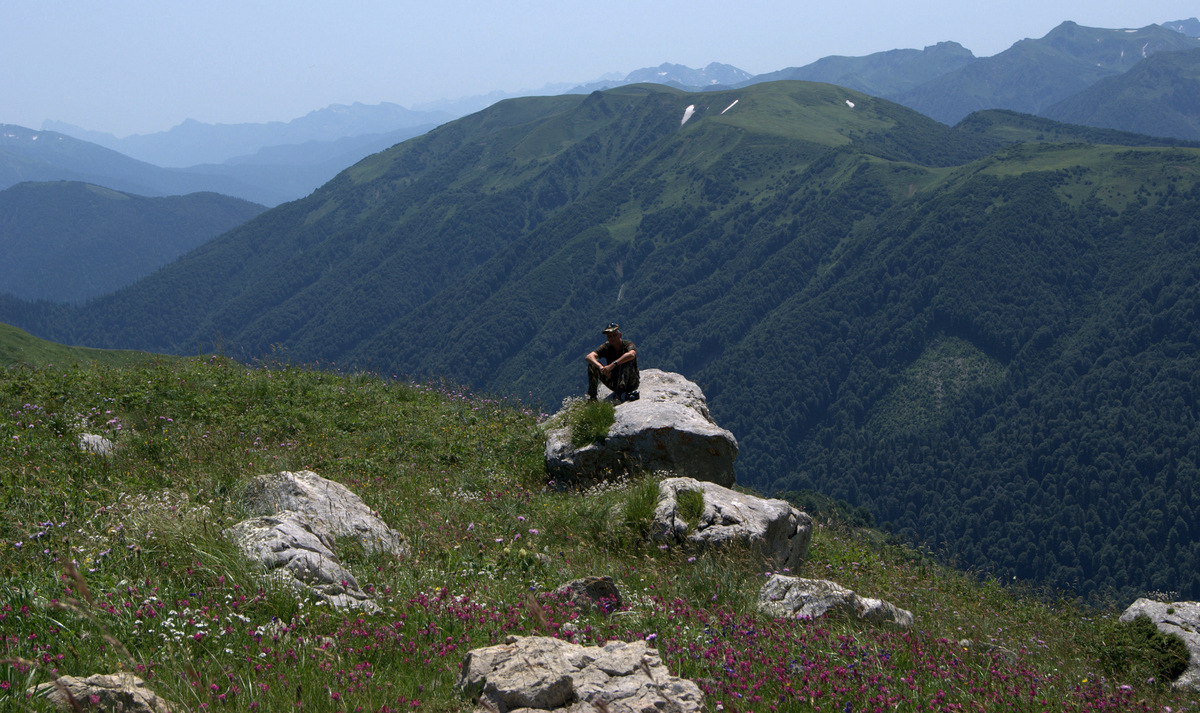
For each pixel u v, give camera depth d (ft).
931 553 50.80
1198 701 27.66
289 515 23.86
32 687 13.01
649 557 32.40
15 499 24.86
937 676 21.93
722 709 16.16
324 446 43.96
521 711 14.07
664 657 18.88
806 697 18.02
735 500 37.32
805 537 39.45
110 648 15.78
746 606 26.84
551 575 26.20
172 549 21.04
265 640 16.83
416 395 63.62
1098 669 31.19
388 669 16.38
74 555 20.08
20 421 37.68
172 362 63.21
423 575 23.50
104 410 43.16
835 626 25.52
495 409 62.18
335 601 19.89
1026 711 20.83
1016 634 34.47
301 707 13.92
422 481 39.78
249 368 64.75
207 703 13.38
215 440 39.17
